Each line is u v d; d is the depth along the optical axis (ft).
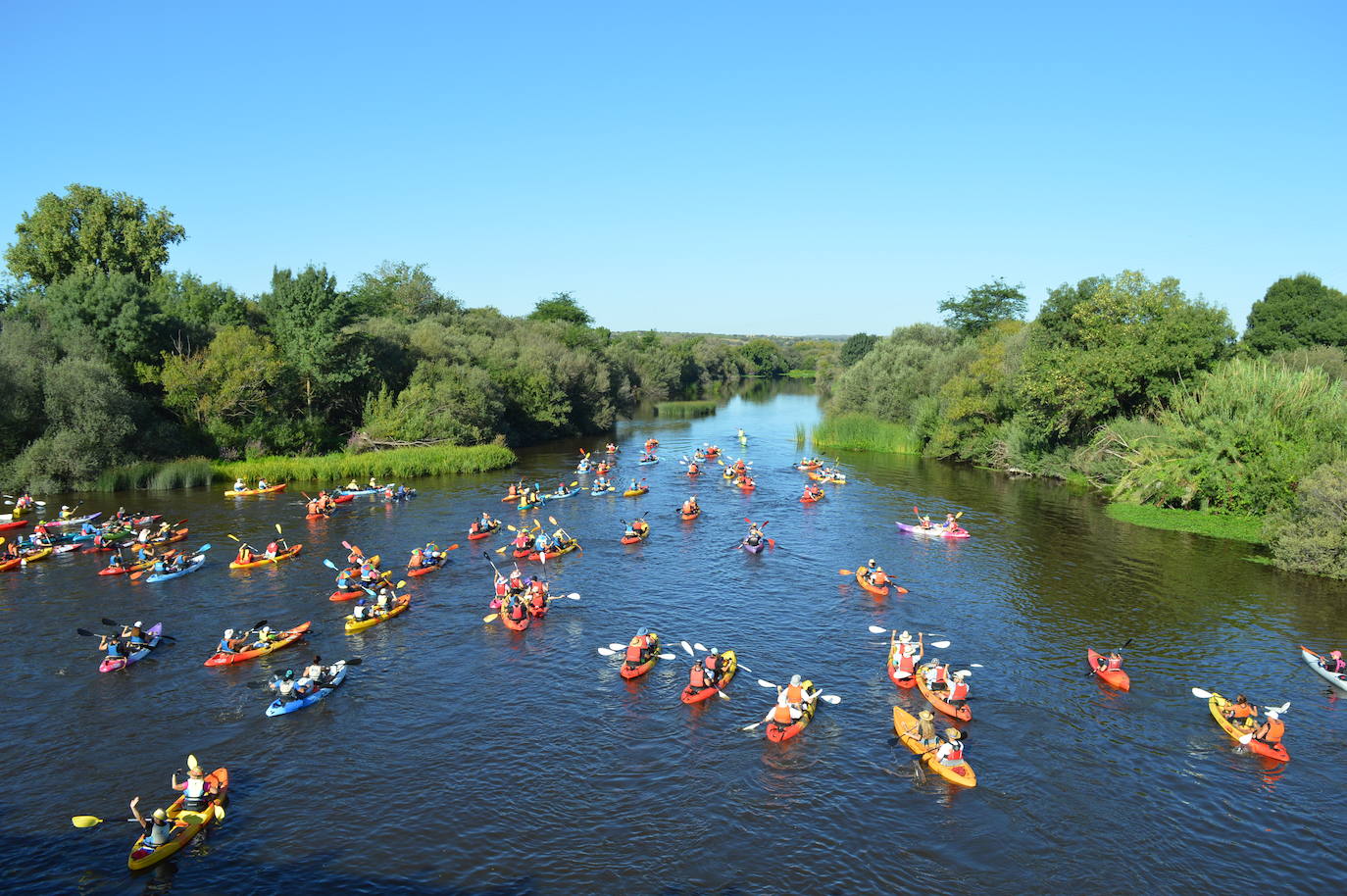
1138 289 221.66
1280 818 75.97
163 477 210.59
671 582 139.03
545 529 173.88
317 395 274.36
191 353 248.93
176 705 93.76
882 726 91.50
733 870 67.82
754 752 85.92
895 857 69.77
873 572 136.15
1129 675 104.01
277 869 67.31
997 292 484.33
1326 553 140.15
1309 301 305.94
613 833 72.28
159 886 65.16
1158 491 197.98
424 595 131.03
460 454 253.85
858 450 313.94
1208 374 200.23
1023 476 251.39
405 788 78.54
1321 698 98.48
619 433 372.38
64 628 115.14
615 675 102.99
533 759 83.92
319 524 176.65
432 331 333.83
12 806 74.90
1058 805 77.36
